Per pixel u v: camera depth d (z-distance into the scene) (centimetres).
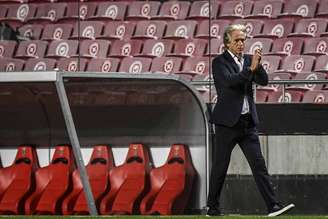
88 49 5662
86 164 3859
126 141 3856
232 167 3853
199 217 2855
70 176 3797
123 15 5931
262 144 3831
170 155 3775
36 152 3909
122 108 3778
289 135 3800
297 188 3791
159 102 3747
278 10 5506
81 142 3884
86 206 3728
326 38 5209
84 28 5875
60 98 3528
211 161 3753
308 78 4947
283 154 3809
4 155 3966
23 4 6178
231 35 3072
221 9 5616
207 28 5569
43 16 6116
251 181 3825
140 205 3725
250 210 3828
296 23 5394
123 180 3769
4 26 5875
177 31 5628
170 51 5506
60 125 3834
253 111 3055
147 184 3772
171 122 3791
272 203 3027
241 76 2958
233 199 3856
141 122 3822
